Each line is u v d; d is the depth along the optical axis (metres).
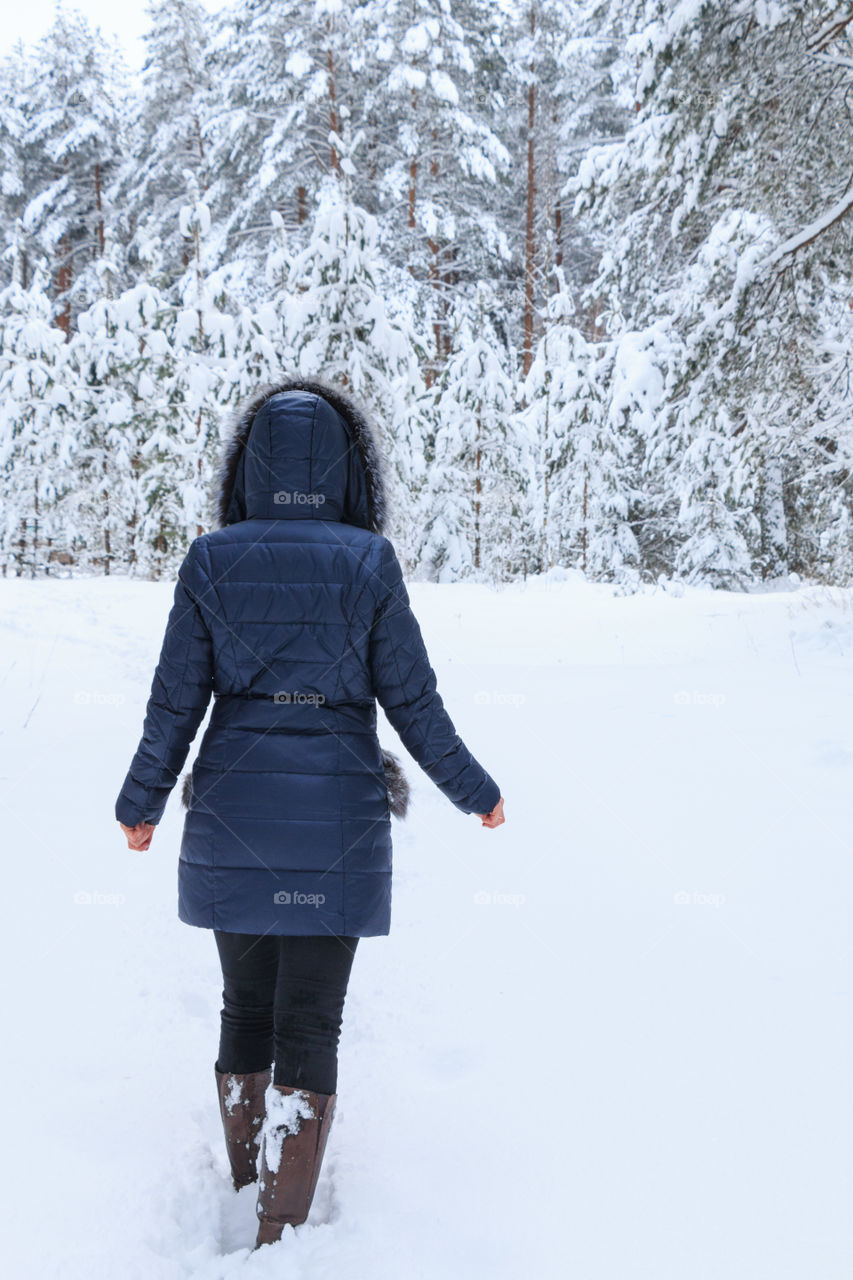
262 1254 1.80
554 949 3.16
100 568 20.75
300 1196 1.85
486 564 19.47
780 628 9.36
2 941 3.17
